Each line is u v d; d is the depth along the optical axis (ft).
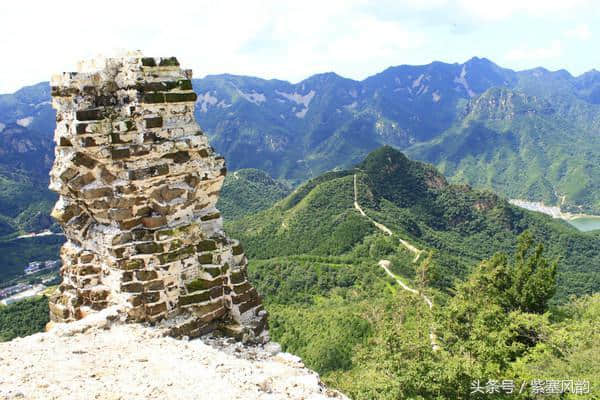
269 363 23.34
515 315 91.91
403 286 231.09
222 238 27.78
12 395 16.12
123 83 25.32
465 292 107.14
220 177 28.50
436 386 62.75
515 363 74.69
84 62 27.37
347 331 156.97
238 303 27.07
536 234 441.27
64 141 24.49
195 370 19.30
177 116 26.48
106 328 22.95
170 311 24.89
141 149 24.59
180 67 26.48
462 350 74.43
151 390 17.26
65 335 21.76
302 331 182.80
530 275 108.78
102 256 25.23
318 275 269.44
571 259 401.49
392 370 67.51
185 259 25.62
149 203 25.34
